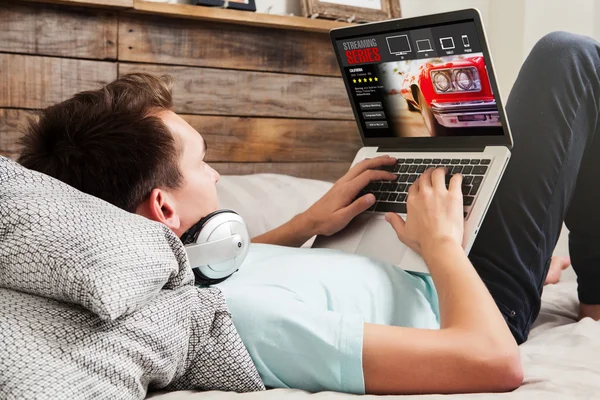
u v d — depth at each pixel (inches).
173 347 30.1
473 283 36.3
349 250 47.5
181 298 31.1
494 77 43.9
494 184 43.9
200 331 32.3
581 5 99.6
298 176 87.4
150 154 36.2
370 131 52.6
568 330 47.4
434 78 46.9
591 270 53.8
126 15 75.8
